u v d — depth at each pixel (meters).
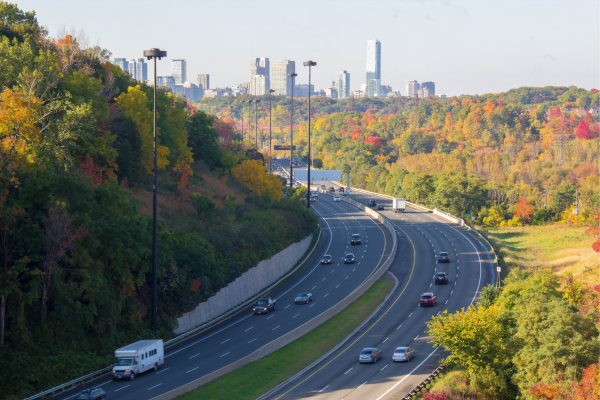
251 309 87.19
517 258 112.06
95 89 80.88
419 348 68.25
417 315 80.62
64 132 63.31
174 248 81.19
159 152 100.94
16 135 60.38
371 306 85.31
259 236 100.00
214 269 83.81
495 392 56.84
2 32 88.25
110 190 68.62
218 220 98.94
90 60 97.62
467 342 56.97
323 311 84.00
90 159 71.56
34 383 52.97
